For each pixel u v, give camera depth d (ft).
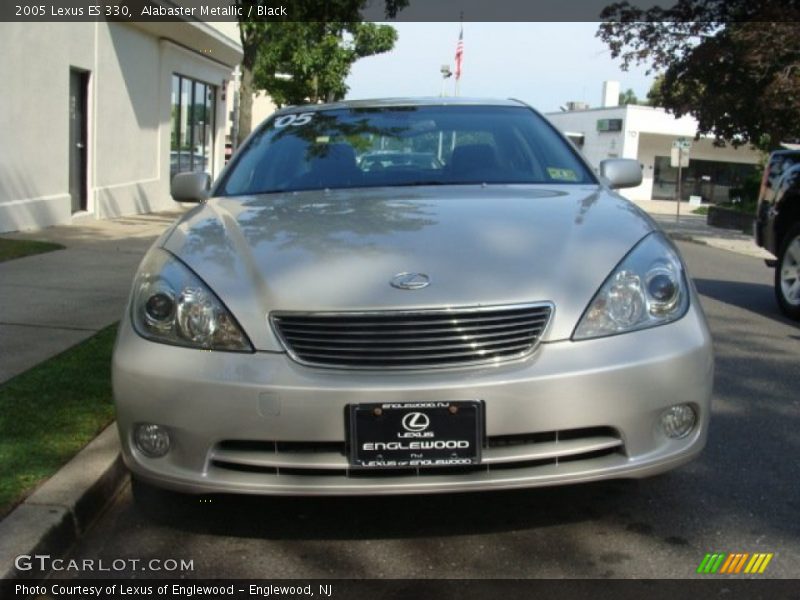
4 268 29.22
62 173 43.21
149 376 9.90
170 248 11.35
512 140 15.33
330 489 9.57
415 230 11.17
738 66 65.00
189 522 11.20
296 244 10.93
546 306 9.86
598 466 9.78
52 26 40.75
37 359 17.40
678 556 10.15
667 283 10.43
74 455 12.22
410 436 9.40
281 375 9.55
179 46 60.29
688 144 83.25
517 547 10.41
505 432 9.48
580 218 11.67
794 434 14.58
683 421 10.21
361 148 15.16
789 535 10.69
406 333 9.66
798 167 25.32
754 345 21.63
